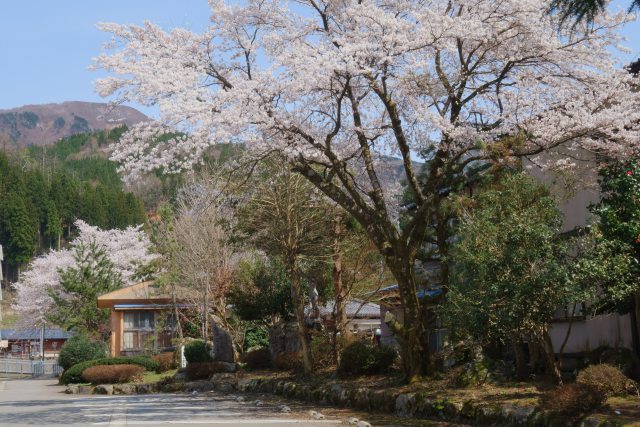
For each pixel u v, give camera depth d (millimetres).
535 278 11641
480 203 14570
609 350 13477
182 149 14773
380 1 16125
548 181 17234
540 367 14836
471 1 15469
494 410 12109
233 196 22609
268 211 22828
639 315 12305
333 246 21984
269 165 21734
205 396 21469
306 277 23547
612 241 11453
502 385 14312
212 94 14859
